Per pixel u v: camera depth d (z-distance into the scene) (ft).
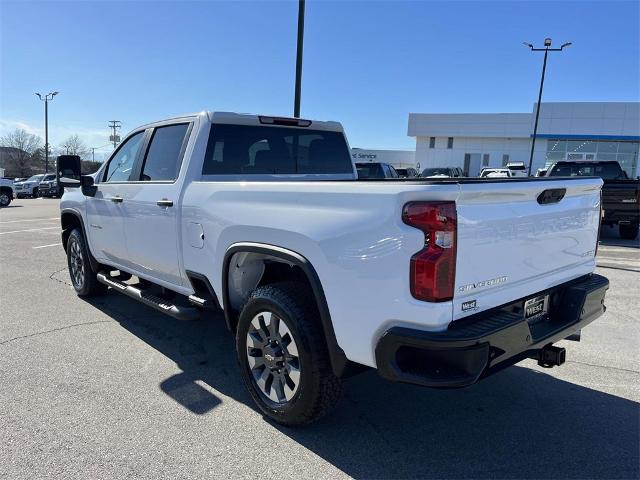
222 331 17.02
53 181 123.03
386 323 8.53
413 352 8.39
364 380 13.28
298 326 9.92
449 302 8.21
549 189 9.98
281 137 15.30
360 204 8.81
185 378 13.24
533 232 9.82
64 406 11.59
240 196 11.30
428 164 168.96
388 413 11.50
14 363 14.06
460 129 160.76
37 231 44.27
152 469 9.25
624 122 140.26
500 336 8.50
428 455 9.85
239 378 13.30
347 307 9.05
